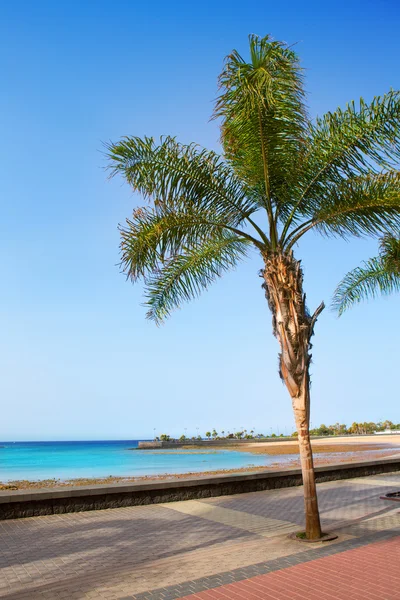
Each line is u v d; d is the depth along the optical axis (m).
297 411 6.58
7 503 8.13
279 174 7.04
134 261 6.66
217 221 7.38
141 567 5.39
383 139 6.26
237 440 117.62
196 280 8.17
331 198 6.79
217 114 6.52
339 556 5.38
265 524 7.62
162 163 6.76
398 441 77.56
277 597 4.22
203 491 10.39
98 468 34.47
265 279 6.91
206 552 5.98
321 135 6.57
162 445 110.06
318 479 12.66
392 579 4.54
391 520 7.34
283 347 6.59
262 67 5.96
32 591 4.64
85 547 6.34
